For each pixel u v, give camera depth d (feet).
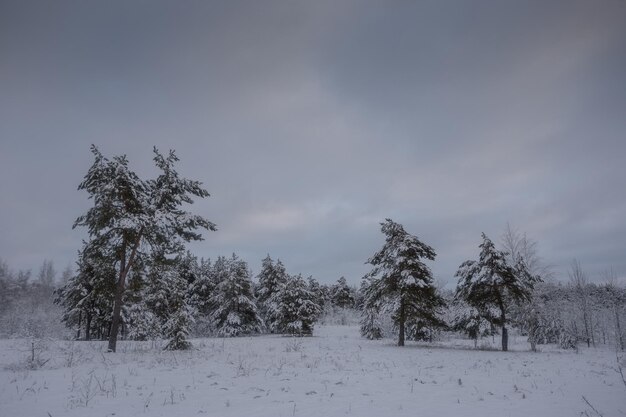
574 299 167.94
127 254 73.67
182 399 31.32
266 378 41.24
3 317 222.07
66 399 30.99
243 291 168.45
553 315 134.72
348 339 125.90
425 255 104.22
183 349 71.51
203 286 188.03
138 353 63.67
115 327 67.31
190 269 184.75
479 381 41.73
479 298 101.14
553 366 57.06
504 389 37.11
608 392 36.06
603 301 175.73
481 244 101.09
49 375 41.22
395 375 44.78
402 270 101.19
